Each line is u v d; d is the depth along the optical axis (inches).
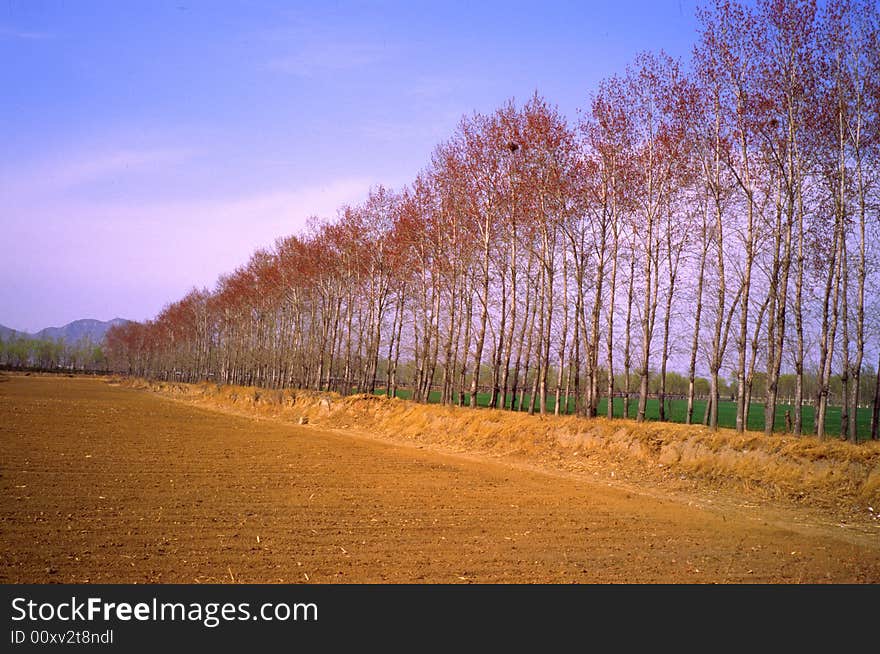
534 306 1456.7
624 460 898.7
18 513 476.7
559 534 490.9
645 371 1081.4
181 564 373.1
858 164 889.5
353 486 687.1
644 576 385.1
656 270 1151.0
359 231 1993.1
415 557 407.5
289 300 2711.6
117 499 552.4
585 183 1185.4
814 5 890.1
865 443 757.9
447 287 1624.0
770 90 926.4
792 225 928.3
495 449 1095.0
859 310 902.4
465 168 1386.6
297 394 2025.1
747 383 1123.3
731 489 733.9
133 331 6648.6
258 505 556.7
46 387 3262.8
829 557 449.7
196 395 2896.2
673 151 1062.4
